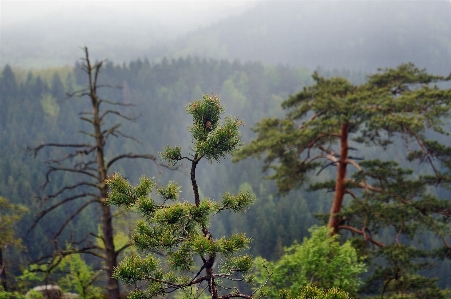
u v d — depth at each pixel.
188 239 4.41
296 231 58.38
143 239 4.57
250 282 4.84
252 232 57.16
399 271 11.88
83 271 11.45
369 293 13.27
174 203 4.59
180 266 4.42
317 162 16.34
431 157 14.14
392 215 12.15
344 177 15.26
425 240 54.75
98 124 10.53
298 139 14.30
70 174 80.25
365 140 15.03
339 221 15.16
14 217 14.10
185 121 145.75
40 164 92.88
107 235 10.12
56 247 9.70
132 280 4.59
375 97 13.21
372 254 13.40
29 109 139.12
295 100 15.96
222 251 4.35
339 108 12.80
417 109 12.36
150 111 148.75
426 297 11.69
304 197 75.69
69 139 125.06
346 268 9.48
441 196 74.12
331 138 16.17
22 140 114.06
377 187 14.74
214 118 4.67
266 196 71.62
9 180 76.31
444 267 51.94
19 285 11.95
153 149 120.69
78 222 59.97
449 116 11.92
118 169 91.06
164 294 4.70
